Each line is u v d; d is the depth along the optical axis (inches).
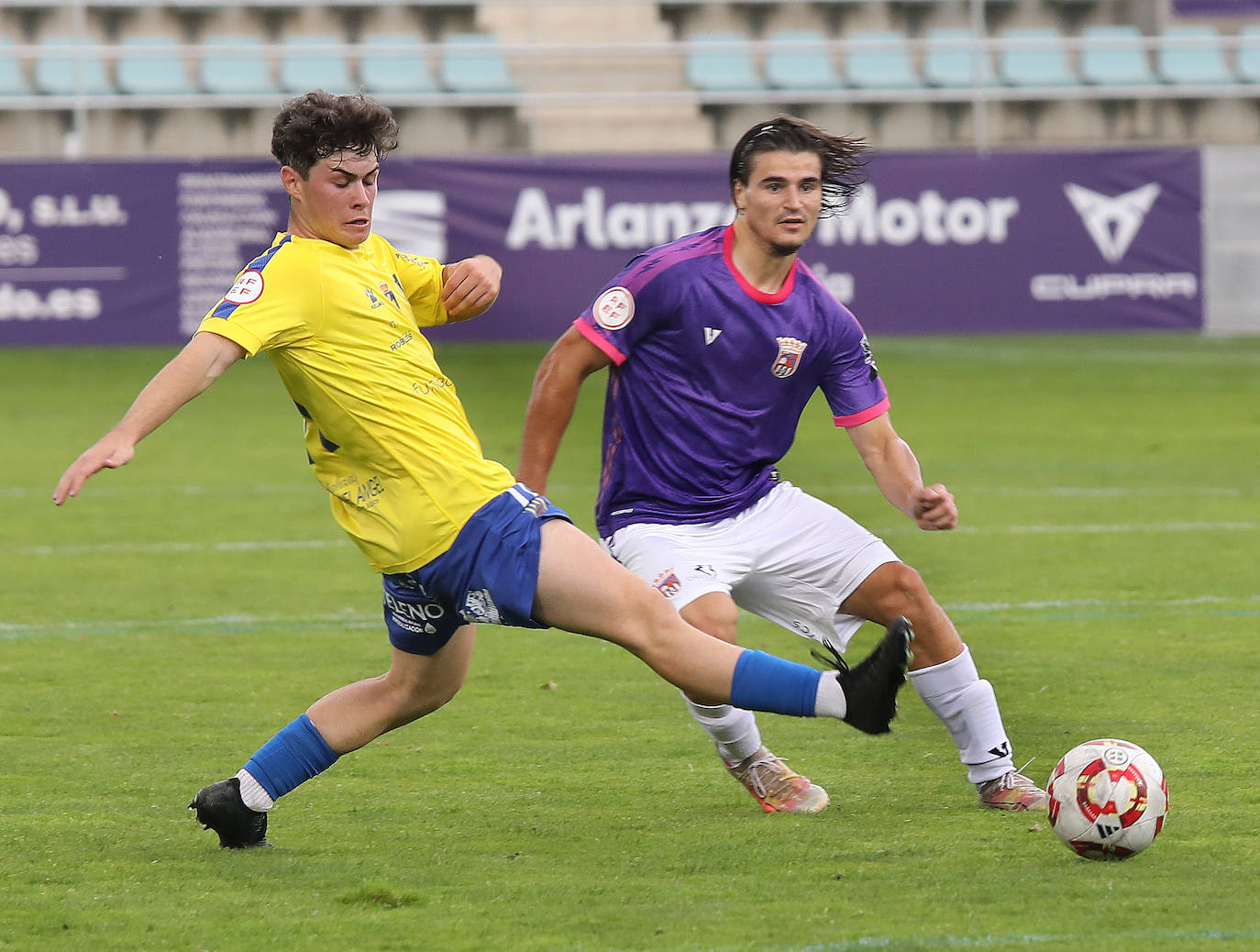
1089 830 579.8
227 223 2372.0
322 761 614.2
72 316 2361.0
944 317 2490.2
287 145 564.1
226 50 2593.5
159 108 2871.6
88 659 995.9
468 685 924.6
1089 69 3100.4
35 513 1545.3
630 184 2444.6
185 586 1226.6
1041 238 2486.5
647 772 741.3
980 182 2475.4
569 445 1966.0
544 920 524.1
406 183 2415.1
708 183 2453.2
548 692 906.7
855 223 2474.2
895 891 551.8
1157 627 1058.1
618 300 665.0
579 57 3061.0
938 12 3171.8
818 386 696.4
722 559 660.7
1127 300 2500.0
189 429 2075.5
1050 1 3179.1
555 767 751.1
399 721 619.8
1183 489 1647.4
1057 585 1203.9
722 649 563.2
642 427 676.1
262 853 608.4
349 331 565.3
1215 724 808.9
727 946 494.6
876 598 668.1
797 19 3176.7
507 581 559.5
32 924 522.3
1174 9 3139.8
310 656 1005.2
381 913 534.0
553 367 673.6
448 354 2657.5
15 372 2475.4
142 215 2359.7
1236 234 2524.6
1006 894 545.6
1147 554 1321.4
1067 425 2098.9
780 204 648.4
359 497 575.8
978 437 2005.4
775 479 701.3
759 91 3058.6
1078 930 506.0
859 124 3002.0
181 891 559.2
